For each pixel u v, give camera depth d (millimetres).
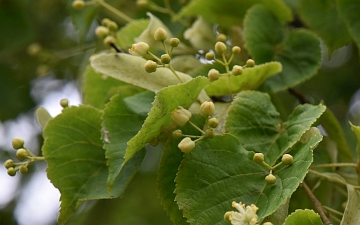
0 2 1116
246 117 744
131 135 744
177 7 933
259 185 708
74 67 1239
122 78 754
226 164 715
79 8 898
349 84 1248
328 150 822
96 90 868
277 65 766
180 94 713
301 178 688
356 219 720
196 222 701
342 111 1285
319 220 681
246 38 833
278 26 851
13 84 1228
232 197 707
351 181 808
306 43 839
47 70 1052
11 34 1114
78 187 763
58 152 768
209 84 759
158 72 760
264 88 815
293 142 717
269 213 684
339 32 894
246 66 771
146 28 836
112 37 859
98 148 772
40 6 1243
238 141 720
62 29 1279
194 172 712
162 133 736
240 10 864
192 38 865
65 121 773
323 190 806
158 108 704
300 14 907
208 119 721
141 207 1406
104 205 1312
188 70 827
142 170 1295
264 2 850
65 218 760
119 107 750
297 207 782
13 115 1233
